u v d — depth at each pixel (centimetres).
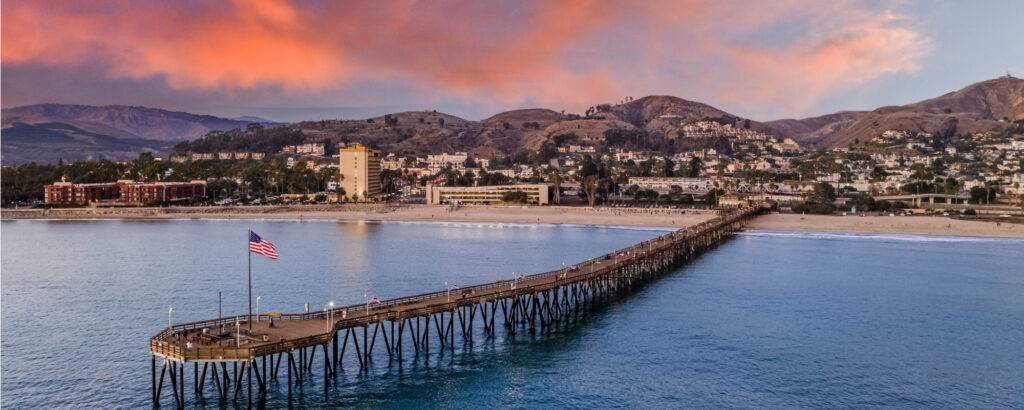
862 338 9775
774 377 8188
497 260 16825
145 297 12294
